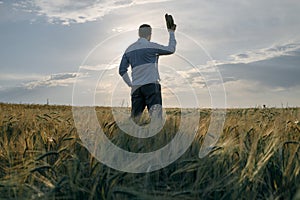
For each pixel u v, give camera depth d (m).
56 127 5.85
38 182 3.71
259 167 3.44
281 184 3.47
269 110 7.66
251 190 3.39
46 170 3.88
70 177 3.33
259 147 4.11
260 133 4.33
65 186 3.29
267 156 3.67
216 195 3.34
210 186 3.38
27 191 3.34
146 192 3.23
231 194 3.27
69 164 3.70
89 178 3.45
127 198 3.10
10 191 3.36
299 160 3.58
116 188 3.07
